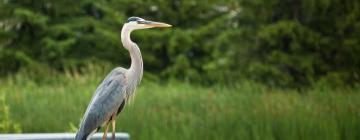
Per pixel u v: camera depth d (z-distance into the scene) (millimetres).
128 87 6047
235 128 9945
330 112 10477
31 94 12398
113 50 23625
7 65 22281
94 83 15383
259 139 9539
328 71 19078
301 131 9758
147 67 24672
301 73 19234
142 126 9977
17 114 10656
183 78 23359
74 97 11891
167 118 10391
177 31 23750
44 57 22500
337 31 19250
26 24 23000
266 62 19156
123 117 10180
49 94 12461
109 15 23625
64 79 17297
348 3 18938
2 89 13438
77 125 10070
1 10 22875
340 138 9797
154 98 11914
